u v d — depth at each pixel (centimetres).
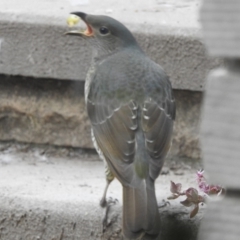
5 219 965
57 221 951
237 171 511
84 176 1085
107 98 933
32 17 1126
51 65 1130
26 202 962
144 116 905
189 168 1128
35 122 1166
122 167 866
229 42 501
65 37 1117
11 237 968
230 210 521
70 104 1152
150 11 1192
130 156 872
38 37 1123
